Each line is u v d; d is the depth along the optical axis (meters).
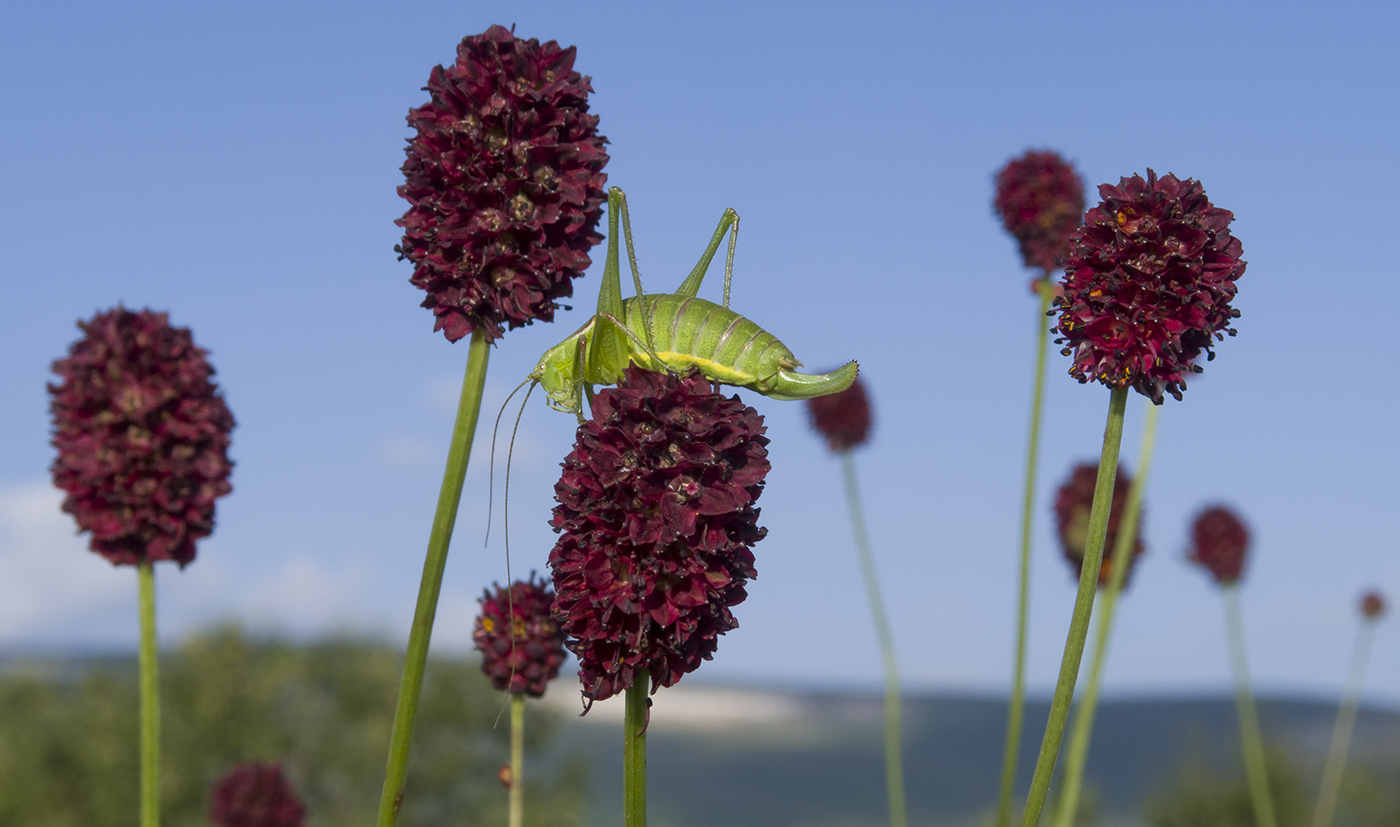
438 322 0.25
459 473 0.25
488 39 0.25
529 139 0.25
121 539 0.28
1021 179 0.36
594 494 0.24
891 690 0.42
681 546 0.24
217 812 0.36
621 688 0.24
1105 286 0.25
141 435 0.28
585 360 0.26
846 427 0.46
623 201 0.26
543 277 0.25
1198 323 0.25
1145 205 0.25
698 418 0.24
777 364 0.26
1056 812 0.34
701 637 0.24
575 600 0.24
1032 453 0.34
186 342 0.29
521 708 0.29
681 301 0.27
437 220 0.25
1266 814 0.48
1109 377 0.25
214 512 0.28
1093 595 0.25
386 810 0.25
